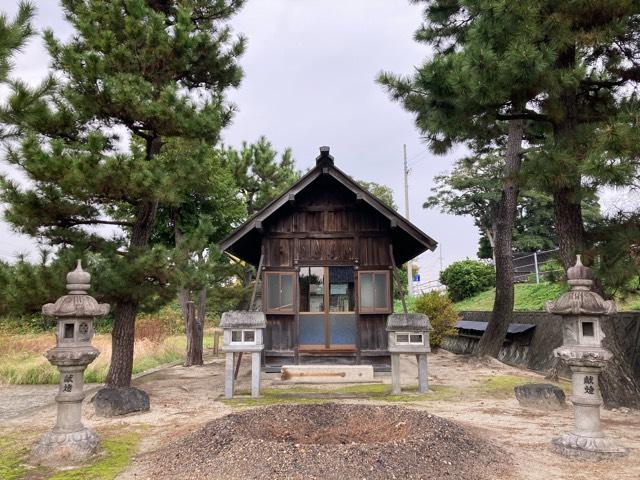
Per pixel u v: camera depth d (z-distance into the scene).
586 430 5.15
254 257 13.70
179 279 8.55
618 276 6.84
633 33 8.01
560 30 6.91
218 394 9.34
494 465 4.66
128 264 8.48
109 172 8.02
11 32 5.19
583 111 8.50
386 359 11.04
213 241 15.48
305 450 4.56
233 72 10.66
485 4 7.04
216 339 18.28
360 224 11.43
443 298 17.69
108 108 8.80
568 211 8.09
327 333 11.23
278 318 11.23
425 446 4.73
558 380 10.54
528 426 6.43
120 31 9.18
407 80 8.41
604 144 5.85
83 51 9.09
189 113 8.79
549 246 31.44
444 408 7.72
